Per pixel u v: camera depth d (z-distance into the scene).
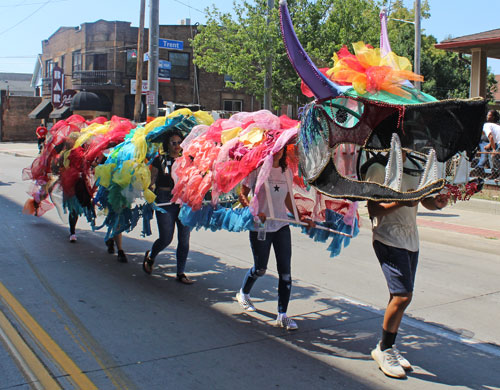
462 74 32.88
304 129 4.19
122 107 37.25
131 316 5.14
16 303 5.36
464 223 11.04
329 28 19.52
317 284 6.49
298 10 19.69
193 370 3.99
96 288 6.01
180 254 6.28
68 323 4.88
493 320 5.37
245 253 8.05
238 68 20.16
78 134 7.59
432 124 3.76
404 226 4.02
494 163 12.92
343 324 5.12
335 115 4.07
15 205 11.98
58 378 3.76
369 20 20.31
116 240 7.21
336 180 4.04
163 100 36.66
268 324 5.07
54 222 10.05
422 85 31.70
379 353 4.14
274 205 4.91
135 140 6.06
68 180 7.37
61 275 6.48
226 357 4.26
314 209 5.45
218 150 5.36
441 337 4.87
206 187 5.29
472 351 4.56
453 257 8.32
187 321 5.07
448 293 6.29
